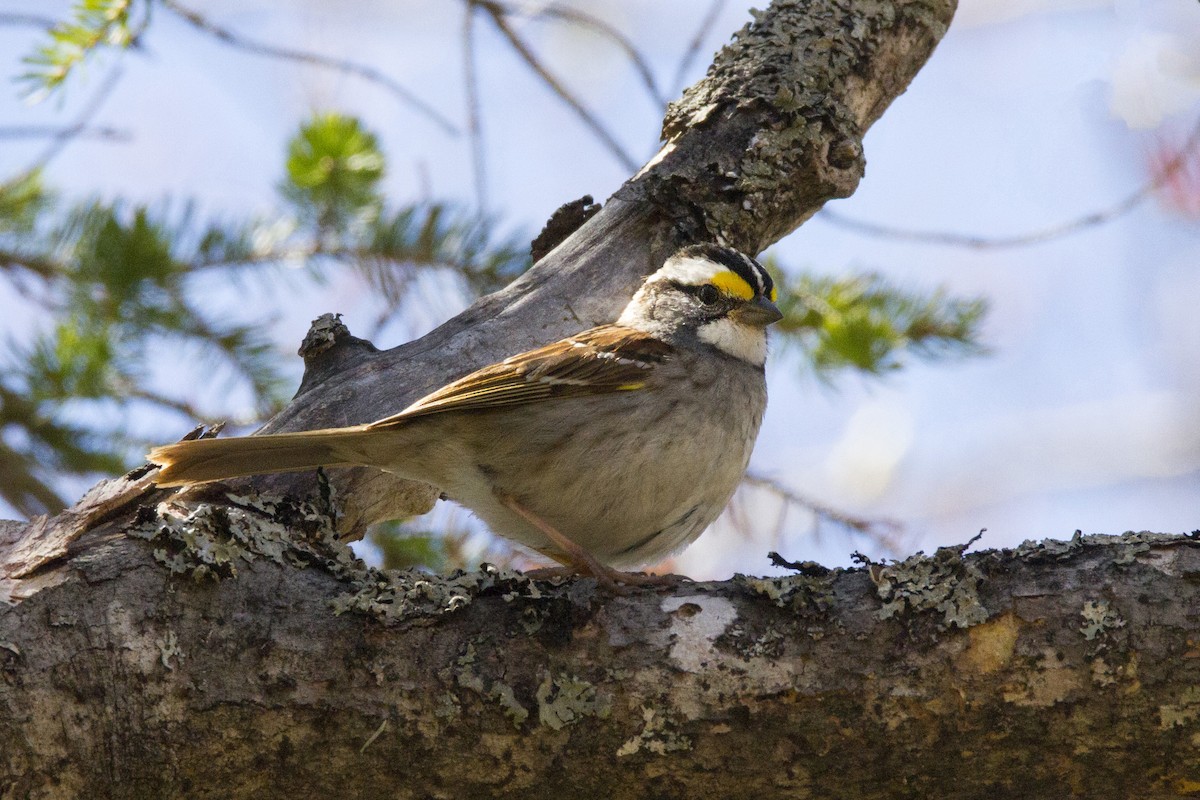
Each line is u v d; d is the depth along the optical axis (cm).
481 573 638
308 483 799
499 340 873
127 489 652
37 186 1051
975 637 579
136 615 596
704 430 801
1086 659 568
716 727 591
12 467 1057
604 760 596
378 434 754
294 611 612
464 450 795
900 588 598
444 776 600
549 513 800
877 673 583
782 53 976
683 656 599
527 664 602
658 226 941
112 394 1052
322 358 850
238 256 1049
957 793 593
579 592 629
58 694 575
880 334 1080
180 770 590
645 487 788
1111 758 574
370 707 595
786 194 952
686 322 861
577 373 794
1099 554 591
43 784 573
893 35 1005
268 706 591
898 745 584
